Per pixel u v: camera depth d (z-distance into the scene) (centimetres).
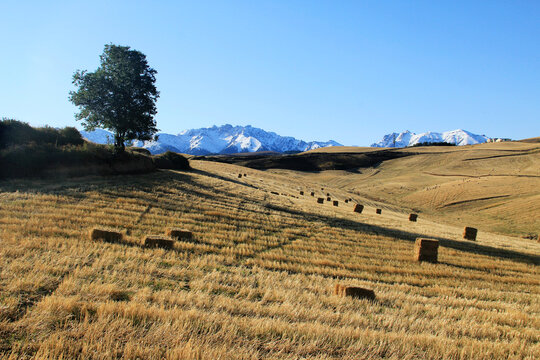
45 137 3294
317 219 3027
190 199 2922
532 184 7719
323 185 8562
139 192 2738
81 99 3747
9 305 677
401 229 3081
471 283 1510
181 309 764
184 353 570
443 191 7931
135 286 904
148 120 4131
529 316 1055
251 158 16462
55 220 1614
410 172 11600
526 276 1783
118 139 4122
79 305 729
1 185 2297
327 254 1758
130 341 600
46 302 707
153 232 1717
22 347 560
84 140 3784
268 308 862
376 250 2014
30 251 1096
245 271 1254
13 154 2658
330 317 853
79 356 549
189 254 1406
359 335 752
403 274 1549
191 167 6147
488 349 757
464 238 3092
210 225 2097
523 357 757
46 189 2322
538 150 12575
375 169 12800
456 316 1012
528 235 4641
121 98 3847
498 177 8944
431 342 757
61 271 944
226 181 4953
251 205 3241
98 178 3120
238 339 664
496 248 2673
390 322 872
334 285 1191
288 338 690
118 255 1188
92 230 1395
